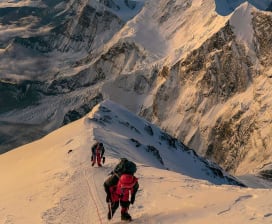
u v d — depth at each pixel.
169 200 15.29
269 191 13.90
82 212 16.64
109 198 13.69
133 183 13.41
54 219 16.42
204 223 12.12
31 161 43.72
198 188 16.45
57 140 54.38
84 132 53.62
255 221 11.46
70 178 24.33
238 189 15.33
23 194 22.61
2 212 19.50
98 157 27.05
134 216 14.20
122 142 53.62
